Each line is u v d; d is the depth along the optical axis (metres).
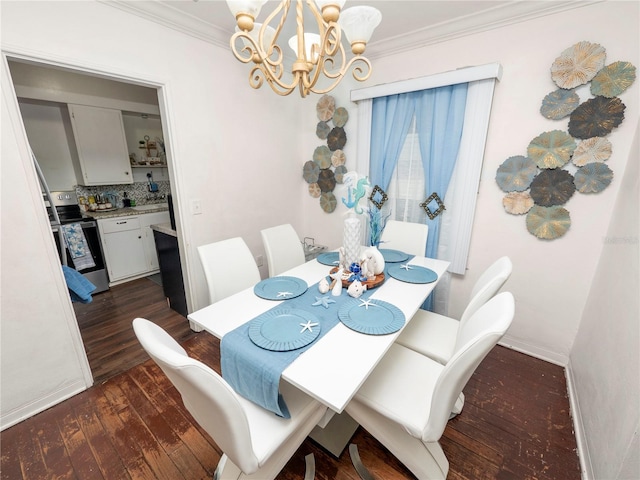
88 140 3.37
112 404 1.74
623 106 1.67
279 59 1.18
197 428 1.58
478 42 2.07
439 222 2.43
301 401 1.19
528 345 2.24
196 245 2.39
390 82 2.50
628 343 1.20
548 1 1.75
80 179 3.58
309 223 3.41
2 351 1.53
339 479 1.33
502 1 1.81
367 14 1.05
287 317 1.31
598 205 1.83
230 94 2.43
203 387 0.75
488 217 2.25
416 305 1.46
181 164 2.19
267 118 2.78
